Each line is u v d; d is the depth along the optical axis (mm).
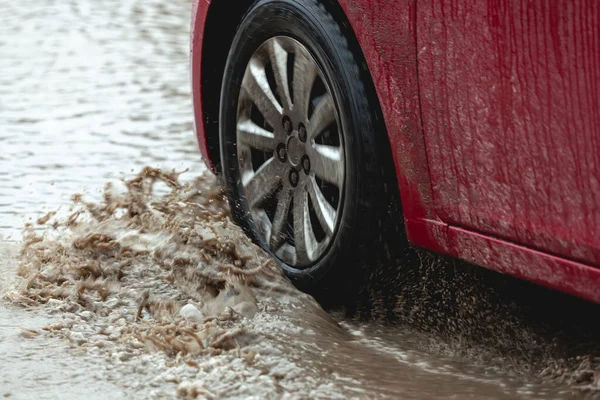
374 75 5344
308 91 5910
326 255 5820
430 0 4934
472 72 4754
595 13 4152
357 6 5402
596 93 4199
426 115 5074
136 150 9898
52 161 9523
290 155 6121
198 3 6809
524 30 4465
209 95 7031
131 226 6680
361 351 5391
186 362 5031
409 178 5277
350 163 5586
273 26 6102
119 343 5344
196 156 9672
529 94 4492
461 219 5020
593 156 4266
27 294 6016
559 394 4812
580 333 5332
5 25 17453
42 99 12219
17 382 4855
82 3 19703
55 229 6992
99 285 6062
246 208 6566
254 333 5383
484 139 4762
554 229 4516
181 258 6074
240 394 4699
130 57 14781
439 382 4969
